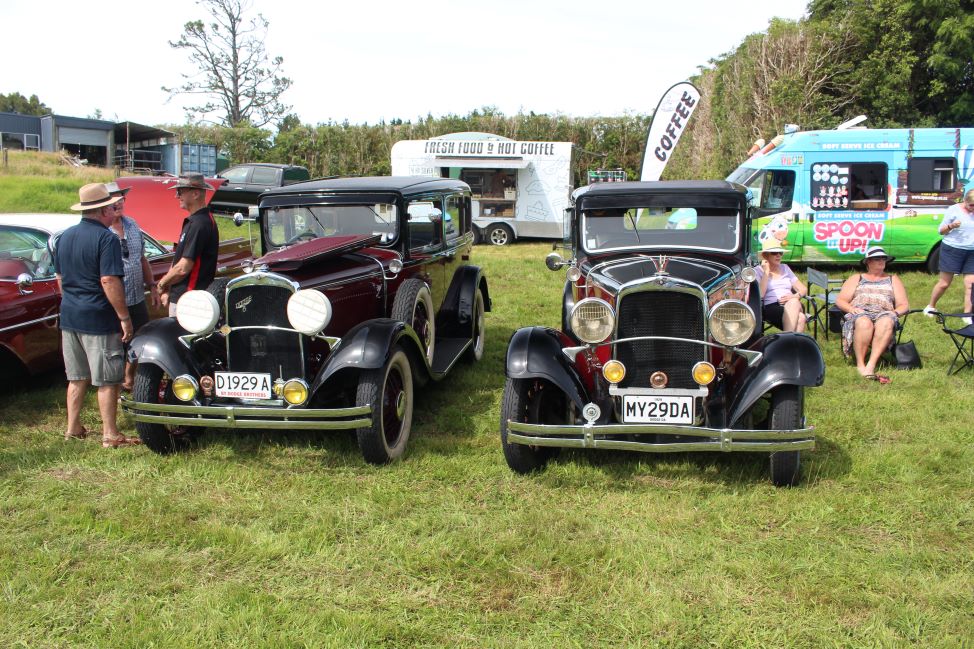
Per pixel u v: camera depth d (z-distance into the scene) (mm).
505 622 3150
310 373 4836
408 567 3574
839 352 7551
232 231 16609
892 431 5383
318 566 3623
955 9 20828
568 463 4742
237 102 44031
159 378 4879
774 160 12672
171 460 4945
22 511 4230
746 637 3006
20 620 3197
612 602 3281
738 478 4516
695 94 10297
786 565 3520
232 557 3678
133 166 34750
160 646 3002
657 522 3979
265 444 5227
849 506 4125
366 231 5965
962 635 2988
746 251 5230
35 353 6266
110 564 3646
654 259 4992
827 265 13531
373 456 4727
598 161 25234
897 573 3445
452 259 7125
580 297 5305
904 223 12391
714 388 4551
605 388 4641
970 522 3965
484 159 17578
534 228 17812
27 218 6953
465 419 5777
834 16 21578
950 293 10836
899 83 20625
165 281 5660
